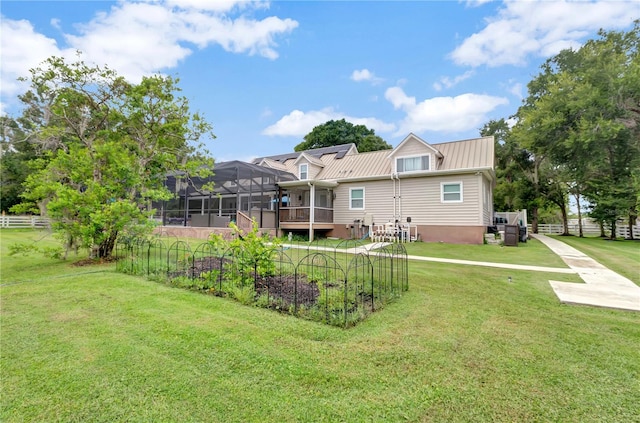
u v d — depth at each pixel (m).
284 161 21.11
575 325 3.45
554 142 17.62
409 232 13.33
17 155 21.95
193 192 18.72
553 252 9.86
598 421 1.92
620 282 5.53
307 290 4.77
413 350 2.83
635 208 15.91
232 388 2.24
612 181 17.06
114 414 1.97
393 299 4.43
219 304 4.16
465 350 2.83
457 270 6.68
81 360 2.64
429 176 13.39
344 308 3.65
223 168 13.81
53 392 2.19
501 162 25.22
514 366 2.56
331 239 14.91
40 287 5.06
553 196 23.02
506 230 11.82
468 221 12.48
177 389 2.23
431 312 3.89
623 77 14.80
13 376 2.38
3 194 22.06
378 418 1.93
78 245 7.93
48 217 7.36
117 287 5.07
